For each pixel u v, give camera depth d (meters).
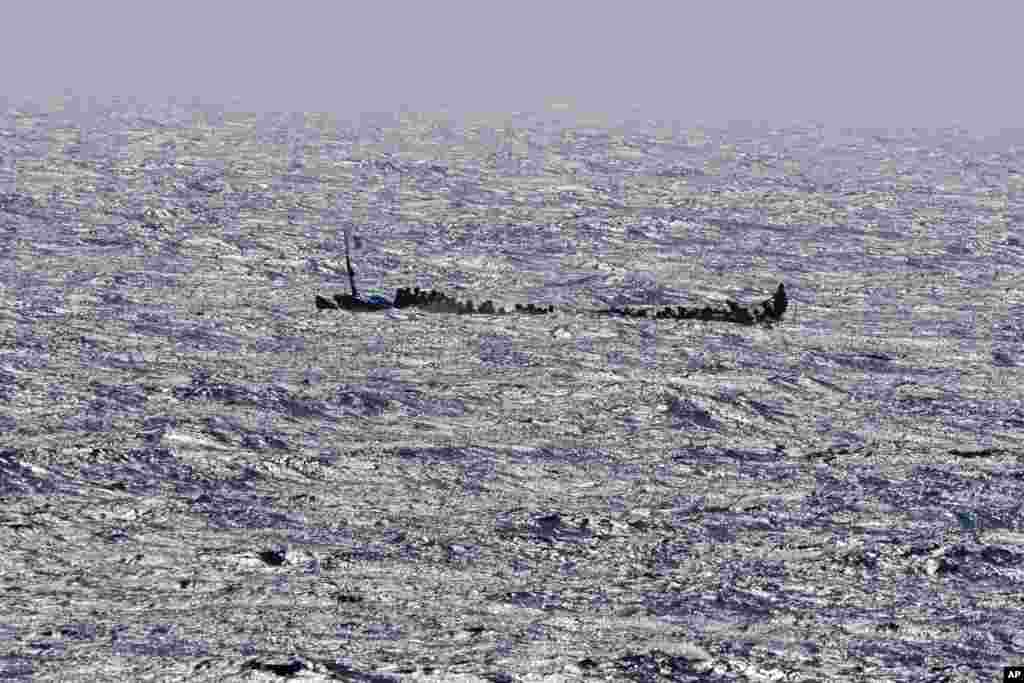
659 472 95.75
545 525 82.69
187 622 66.56
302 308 161.38
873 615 67.75
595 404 116.19
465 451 100.50
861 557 76.19
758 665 61.31
